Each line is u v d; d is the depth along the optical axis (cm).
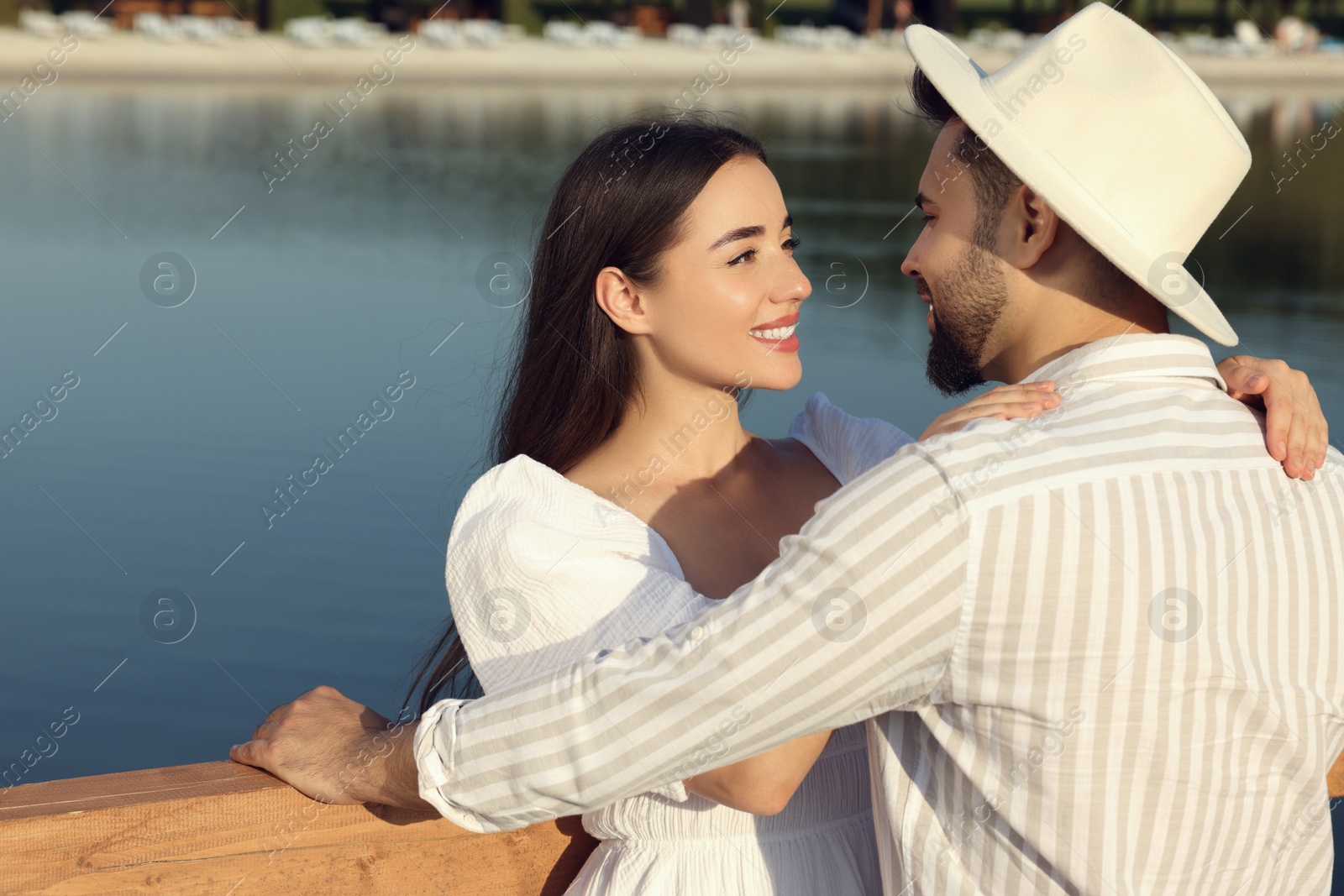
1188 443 127
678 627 129
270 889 152
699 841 156
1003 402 129
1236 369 144
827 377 734
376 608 468
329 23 3703
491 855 162
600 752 127
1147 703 120
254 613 463
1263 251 1252
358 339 807
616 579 150
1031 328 142
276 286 980
